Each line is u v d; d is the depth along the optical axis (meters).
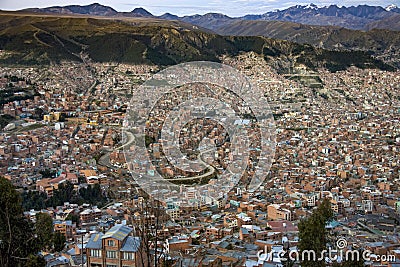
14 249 32.72
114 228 37.75
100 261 36.22
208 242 63.31
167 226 65.00
